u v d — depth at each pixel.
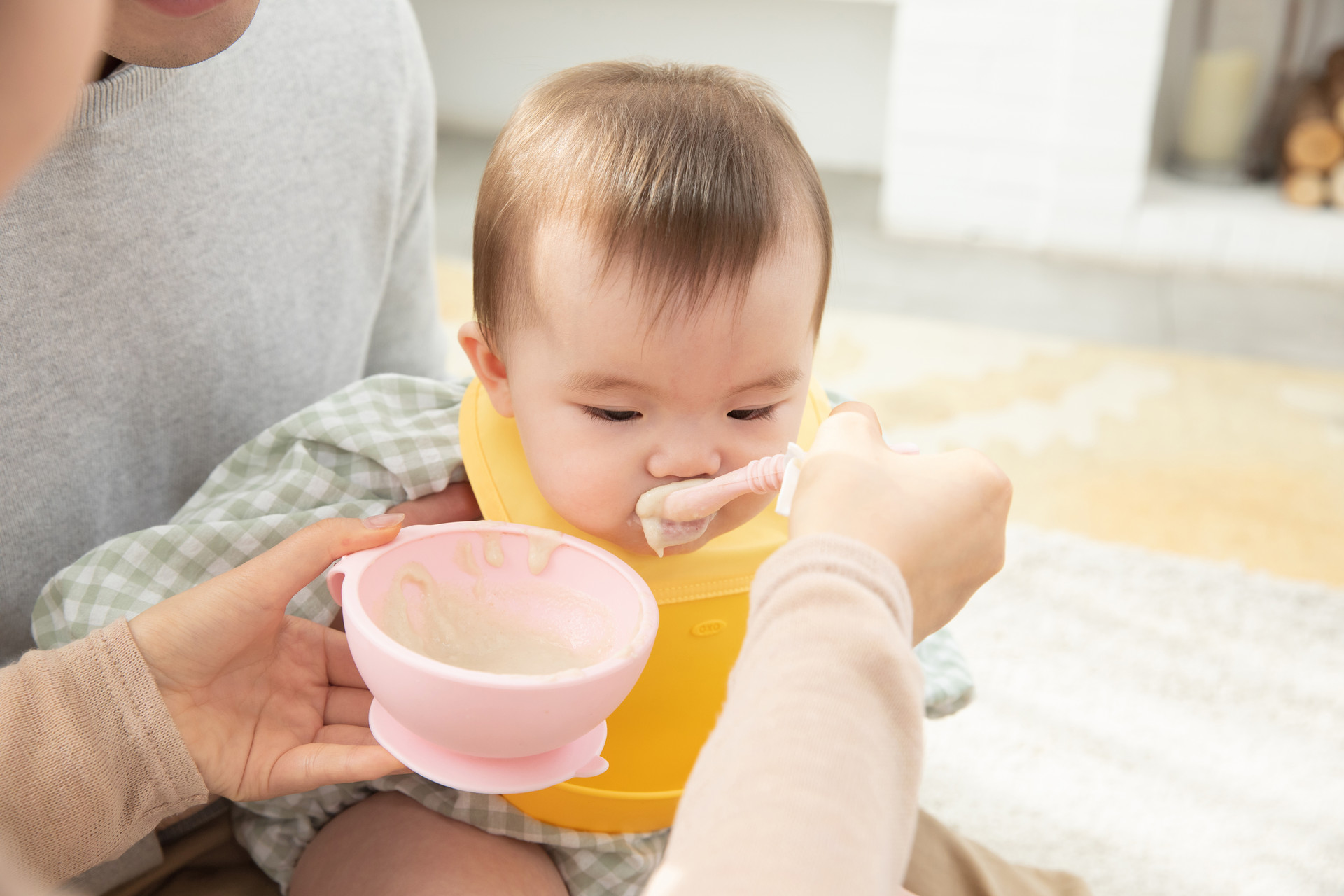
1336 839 1.31
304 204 0.96
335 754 0.68
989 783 1.37
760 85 0.84
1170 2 3.16
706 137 0.72
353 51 0.99
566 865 0.84
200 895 0.81
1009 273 2.97
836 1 3.27
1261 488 2.08
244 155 0.89
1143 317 2.77
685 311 0.68
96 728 0.62
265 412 0.97
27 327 0.76
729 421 0.72
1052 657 1.59
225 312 0.90
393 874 0.76
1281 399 2.41
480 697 0.56
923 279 2.90
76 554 0.83
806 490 0.58
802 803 0.44
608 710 0.60
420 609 0.68
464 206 3.06
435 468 0.85
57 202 0.75
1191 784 1.38
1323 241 2.94
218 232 0.88
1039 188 3.05
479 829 0.80
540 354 0.73
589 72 0.82
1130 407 2.35
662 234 0.68
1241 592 1.73
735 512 0.76
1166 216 3.00
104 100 0.74
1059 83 2.92
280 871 0.82
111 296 0.81
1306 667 1.59
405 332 1.21
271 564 0.66
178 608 0.65
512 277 0.74
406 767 0.66
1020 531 1.86
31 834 0.60
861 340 2.57
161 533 0.77
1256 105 3.25
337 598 0.66
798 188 0.73
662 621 0.80
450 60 3.53
